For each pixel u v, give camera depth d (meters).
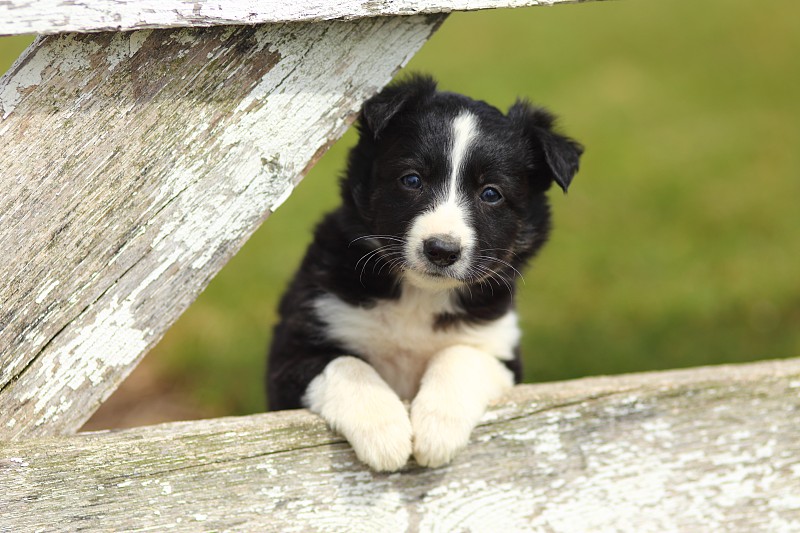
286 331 5.52
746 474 4.42
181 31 3.55
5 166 3.47
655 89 17.16
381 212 5.23
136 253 3.66
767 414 4.44
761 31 21.05
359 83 3.77
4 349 3.57
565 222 11.84
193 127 3.63
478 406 4.23
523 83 17.09
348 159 5.55
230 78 3.63
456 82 16.80
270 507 3.88
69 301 3.61
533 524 4.19
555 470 4.21
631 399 4.29
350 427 4.03
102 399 3.73
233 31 3.60
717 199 12.49
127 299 3.68
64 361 3.65
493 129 5.35
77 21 3.27
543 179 5.67
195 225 3.70
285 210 11.75
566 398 4.23
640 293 10.02
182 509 3.75
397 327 5.32
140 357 3.74
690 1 23.84
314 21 3.58
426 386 4.50
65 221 3.57
